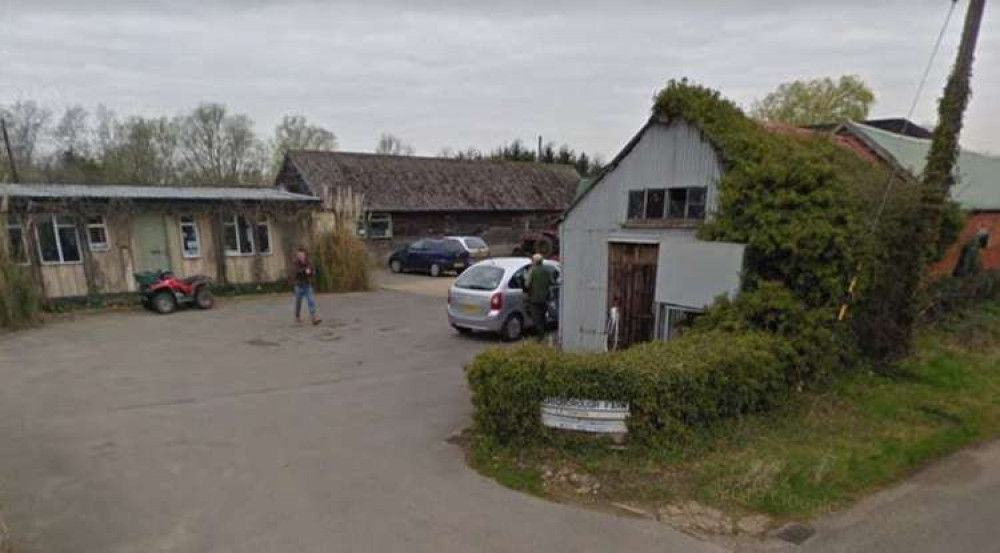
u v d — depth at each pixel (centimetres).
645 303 865
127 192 1647
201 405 693
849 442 557
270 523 414
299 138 4634
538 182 3400
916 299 786
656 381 505
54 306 1396
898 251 750
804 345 631
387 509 435
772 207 669
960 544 394
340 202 1856
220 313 1398
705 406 534
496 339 1100
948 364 802
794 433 567
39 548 382
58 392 744
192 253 1647
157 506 439
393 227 2723
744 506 437
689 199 803
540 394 521
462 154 5131
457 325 1121
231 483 479
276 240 1792
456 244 2334
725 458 508
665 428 512
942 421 623
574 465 501
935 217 759
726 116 787
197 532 402
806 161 669
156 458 531
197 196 1655
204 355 966
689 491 457
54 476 491
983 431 608
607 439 516
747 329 639
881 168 927
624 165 888
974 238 1248
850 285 668
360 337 1122
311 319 1298
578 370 513
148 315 1365
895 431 591
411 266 2412
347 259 1812
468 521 416
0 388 762
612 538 394
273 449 554
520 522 415
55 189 1559
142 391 752
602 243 926
